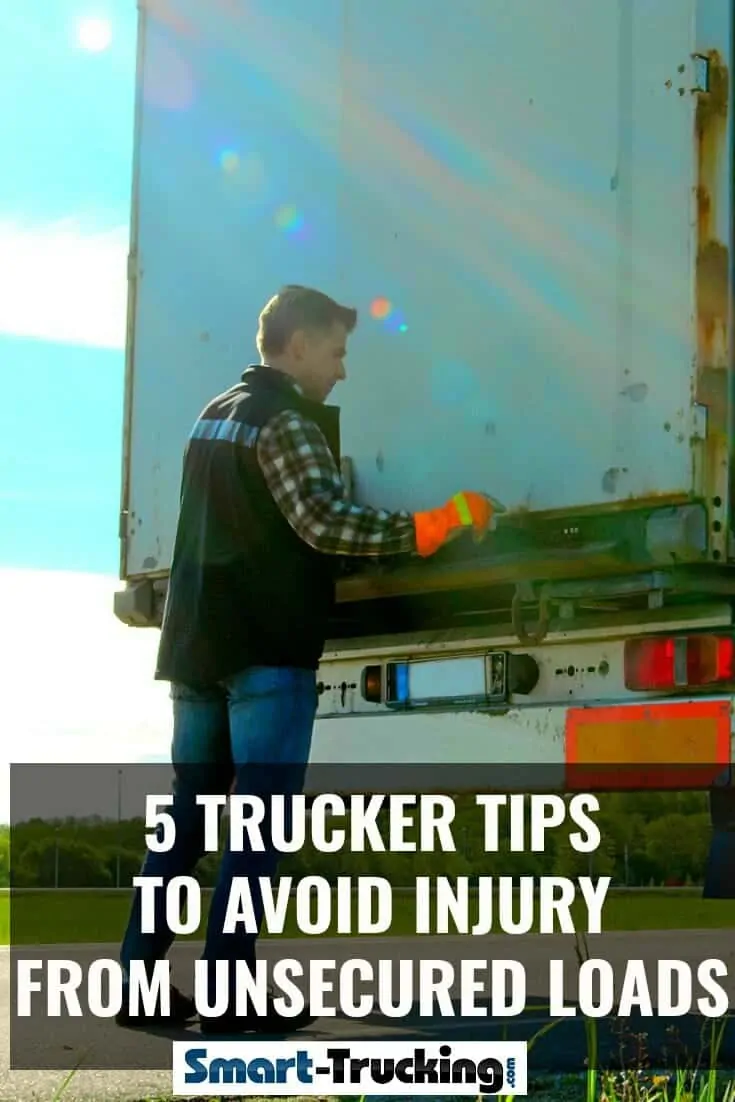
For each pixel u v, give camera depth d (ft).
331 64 20.49
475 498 15.89
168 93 22.49
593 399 17.70
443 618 21.25
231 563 15.79
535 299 18.29
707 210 17.04
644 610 18.70
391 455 19.54
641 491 17.24
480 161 18.88
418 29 19.63
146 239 22.62
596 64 17.95
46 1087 13.20
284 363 16.69
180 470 21.97
